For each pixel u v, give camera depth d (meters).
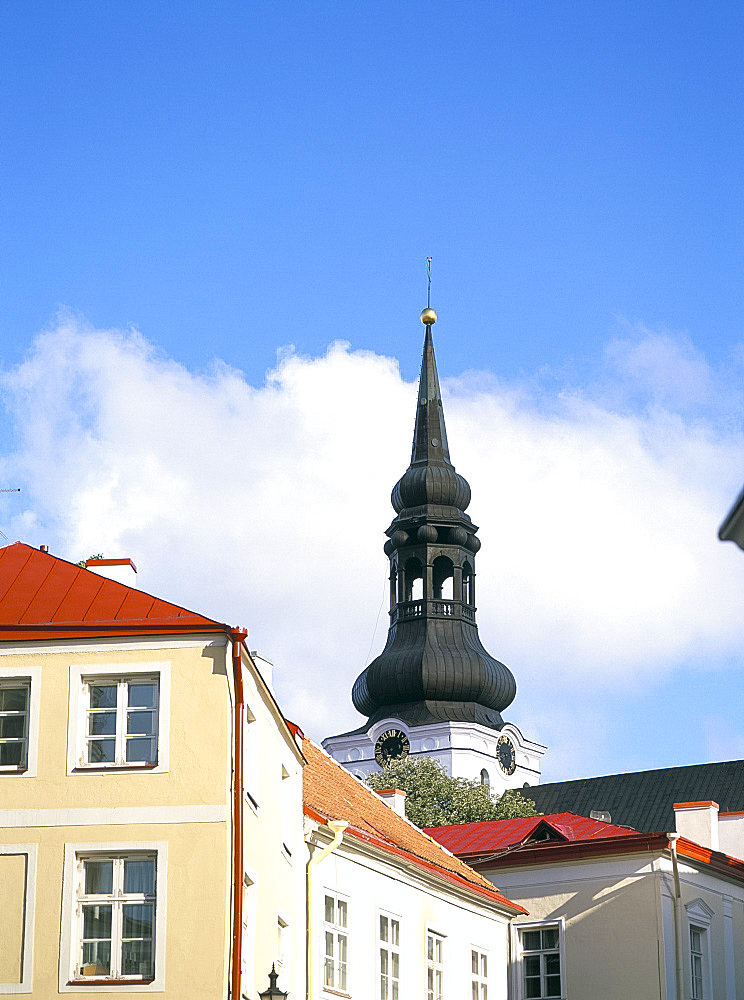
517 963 54.03
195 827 31.62
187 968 30.84
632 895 53.22
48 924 31.38
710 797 134.88
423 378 176.50
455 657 164.25
